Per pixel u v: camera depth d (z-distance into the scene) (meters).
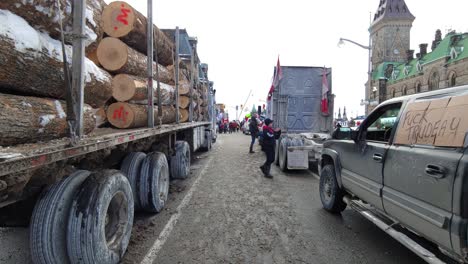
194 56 12.37
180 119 9.58
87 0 3.87
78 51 2.89
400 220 3.40
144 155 5.34
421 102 3.33
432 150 2.88
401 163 3.31
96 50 4.86
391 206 3.50
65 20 3.09
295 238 4.38
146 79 5.92
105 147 3.18
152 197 5.09
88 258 2.86
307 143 9.86
